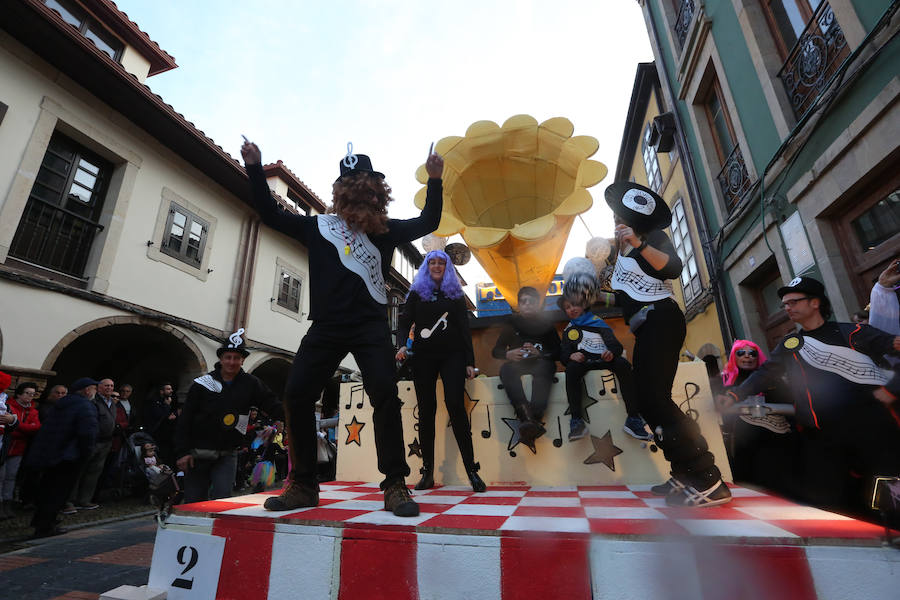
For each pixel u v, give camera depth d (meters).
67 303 6.73
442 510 1.67
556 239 3.40
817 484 2.01
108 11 8.51
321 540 1.38
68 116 7.09
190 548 1.55
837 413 1.84
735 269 6.75
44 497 3.84
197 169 9.48
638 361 1.69
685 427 1.60
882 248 3.96
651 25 9.27
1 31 6.35
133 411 9.25
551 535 1.19
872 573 1.01
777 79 5.33
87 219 7.31
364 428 3.11
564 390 2.74
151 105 7.83
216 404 2.95
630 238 1.75
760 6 5.73
